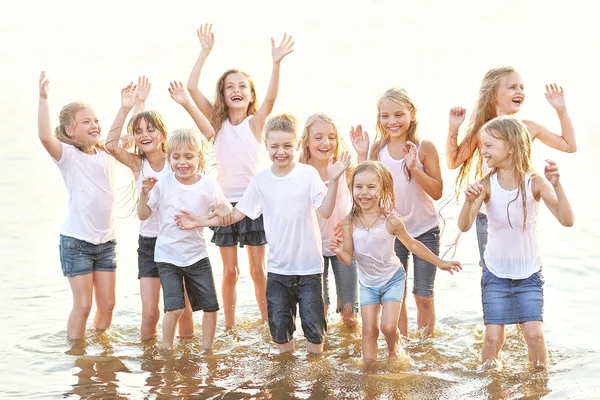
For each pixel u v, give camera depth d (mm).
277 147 6137
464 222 5848
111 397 5352
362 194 5906
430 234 6672
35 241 8977
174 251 6340
